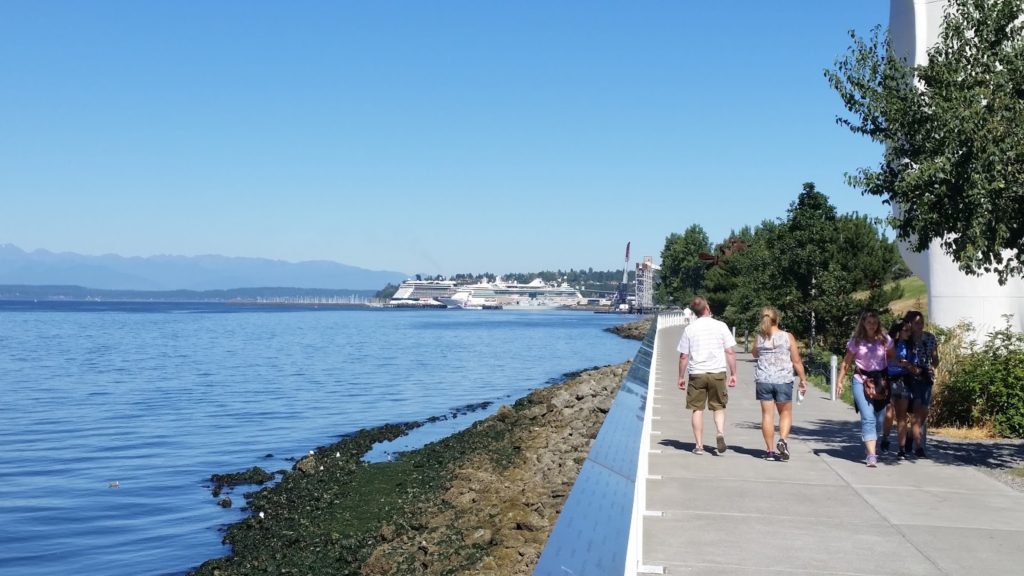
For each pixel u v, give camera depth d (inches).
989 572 278.1
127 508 717.3
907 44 925.8
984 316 876.0
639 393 246.5
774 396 484.1
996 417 598.5
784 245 1417.3
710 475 435.5
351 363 2463.1
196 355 2807.6
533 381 1918.1
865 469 456.1
